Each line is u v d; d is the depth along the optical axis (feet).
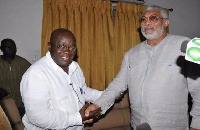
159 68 4.91
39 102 4.20
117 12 12.21
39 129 4.58
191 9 14.03
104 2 11.87
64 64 4.74
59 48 4.62
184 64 4.66
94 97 6.11
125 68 5.84
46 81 4.37
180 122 4.86
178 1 13.64
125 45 12.50
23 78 4.38
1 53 10.50
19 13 10.66
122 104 9.90
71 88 4.88
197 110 4.37
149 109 4.93
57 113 4.40
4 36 10.49
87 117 4.91
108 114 9.42
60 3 10.96
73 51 4.81
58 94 4.53
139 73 5.26
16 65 10.37
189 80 4.47
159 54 5.06
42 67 4.50
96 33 11.79
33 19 10.91
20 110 9.41
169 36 5.21
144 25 5.28
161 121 4.84
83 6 11.44
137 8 12.62
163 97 4.80
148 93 4.95
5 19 10.46
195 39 2.07
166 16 5.30
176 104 4.77
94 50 11.85
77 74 5.49
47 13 10.73
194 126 4.38
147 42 5.46
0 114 1.59
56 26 10.90
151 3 13.00
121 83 5.90
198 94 4.37
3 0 10.38
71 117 4.61
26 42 10.87
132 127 5.70
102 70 12.01
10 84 10.21
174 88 4.74
